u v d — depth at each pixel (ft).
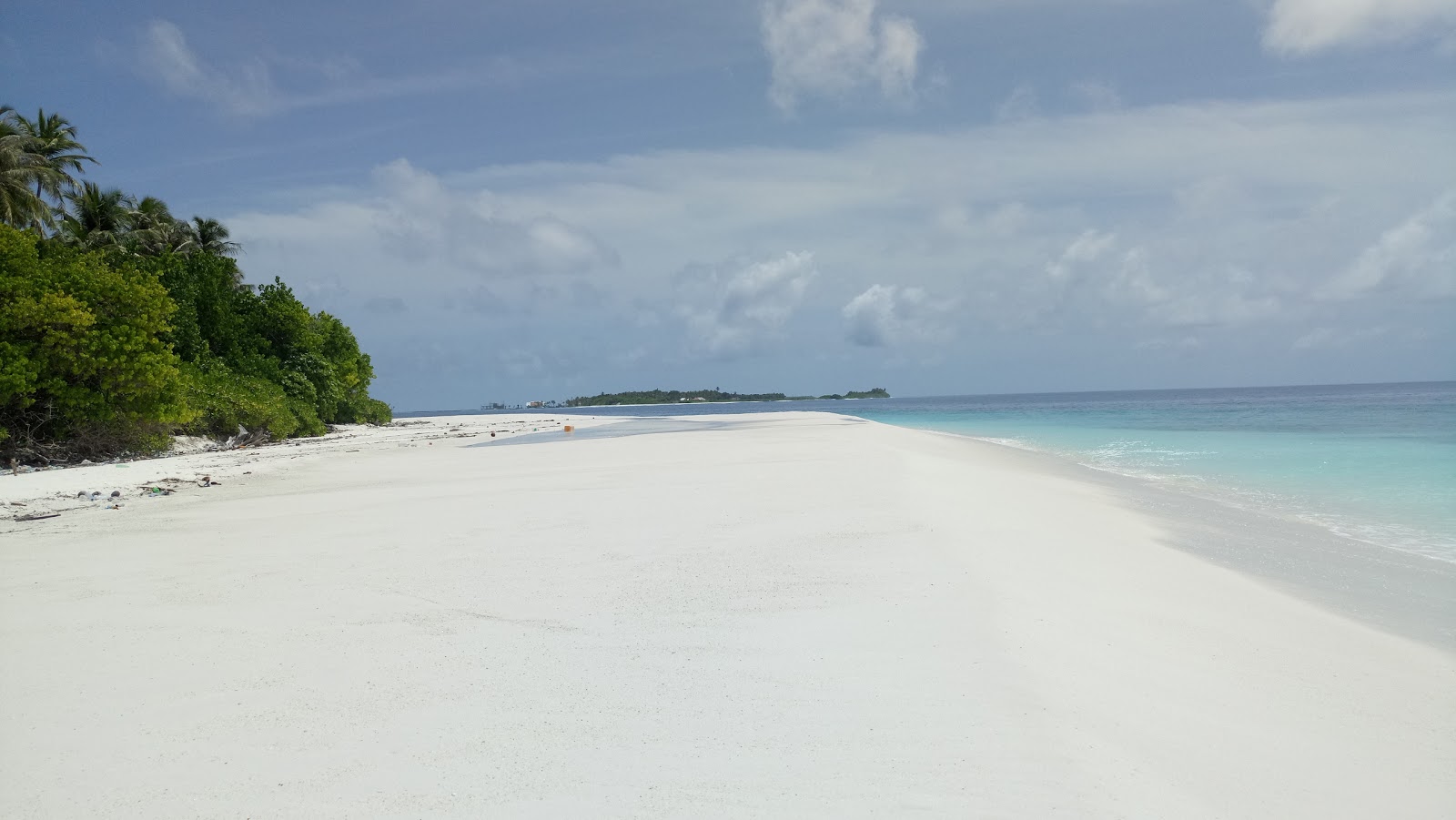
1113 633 20.08
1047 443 97.25
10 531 39.68
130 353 89.15
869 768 13.44
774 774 13.32
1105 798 12.42
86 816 12.42
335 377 168.25
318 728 15.44
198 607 24.13
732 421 176.24
